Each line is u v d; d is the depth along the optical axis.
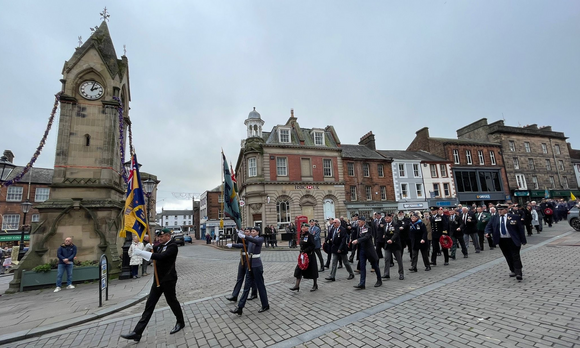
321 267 9.98
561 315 4.36
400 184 31.86
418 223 8.87
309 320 5.03
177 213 112.38
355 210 28.86
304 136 30.11
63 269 9.20
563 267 7.38
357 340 4.08
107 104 11.80
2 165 9.80
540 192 36.94
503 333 3.93
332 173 28.89
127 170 14.38
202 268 12.76
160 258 4.75
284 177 27.03
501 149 37.28
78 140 11.32
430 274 8.05
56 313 6.28
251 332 4.66
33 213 31.16
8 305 7.29
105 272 7.28
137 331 4.50
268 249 18.45
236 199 6.25
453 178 34.09
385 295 6.24
